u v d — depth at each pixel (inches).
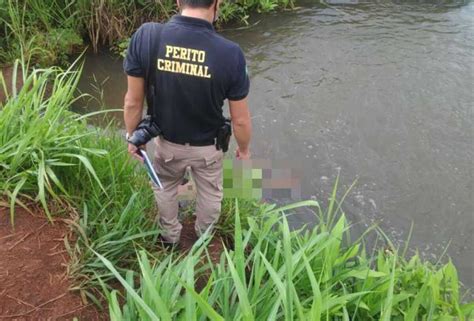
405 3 293.7
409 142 194.4
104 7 241.3
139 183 139.2
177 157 112.6
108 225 122.9
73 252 114.3
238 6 278.8
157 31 100.8
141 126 109.7
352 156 187.6
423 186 175.6
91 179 132.7
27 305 103.3
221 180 121.6
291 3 287.3
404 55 245.4
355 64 239.3
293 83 226.4
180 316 95.3
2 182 123.6
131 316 96.6
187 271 95.3
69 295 107.0
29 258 112.1
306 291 111.3
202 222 127.8
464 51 248.8
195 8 98.7
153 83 103.3
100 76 229.5
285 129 199.2
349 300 105.9
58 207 124.7
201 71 99.5
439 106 212.8
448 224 162.7
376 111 210.1
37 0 235.9
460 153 189.3
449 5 292.2
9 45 227.6
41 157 124.3
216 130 111.0
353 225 160.9
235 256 101.9
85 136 135.9
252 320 84.9
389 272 119.5
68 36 236.7
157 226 131.0
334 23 273.0
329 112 209.0
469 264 150.5
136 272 116.7
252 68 236.2
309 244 112.7
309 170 180.2
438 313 114.5
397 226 161.3
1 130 127.8
